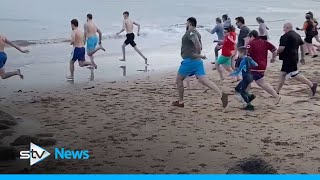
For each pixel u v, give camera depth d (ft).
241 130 28.99
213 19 112.68
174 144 26.43
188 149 25.54
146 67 53.98
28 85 43.06
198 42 33.27
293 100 36.73
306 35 59.36
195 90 41.01
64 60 57.88
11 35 78.84
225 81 44.75
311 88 37.17
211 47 71.56
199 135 28.04
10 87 42.11
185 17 117.39
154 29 91.66
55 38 77.15
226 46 43.93
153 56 62.95
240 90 34.06
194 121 31.12
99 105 35.50
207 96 38.70
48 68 52.21
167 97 38.40
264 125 30.07
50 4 136.36
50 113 33.19
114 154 24.84
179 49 69.92
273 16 120.88
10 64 53.83
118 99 37.58
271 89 35.04
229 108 34.60
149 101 36.91
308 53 59.72
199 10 135.95
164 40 79.30
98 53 63.98
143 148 25.75
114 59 59.57
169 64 56.39
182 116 32.40
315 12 133.28
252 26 96.99
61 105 35.53
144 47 71.26
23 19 102.58
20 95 39.06
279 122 30.68
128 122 30.94
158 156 24.48
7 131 28.91
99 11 124.88
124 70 51.78
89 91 40.65
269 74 48.01
